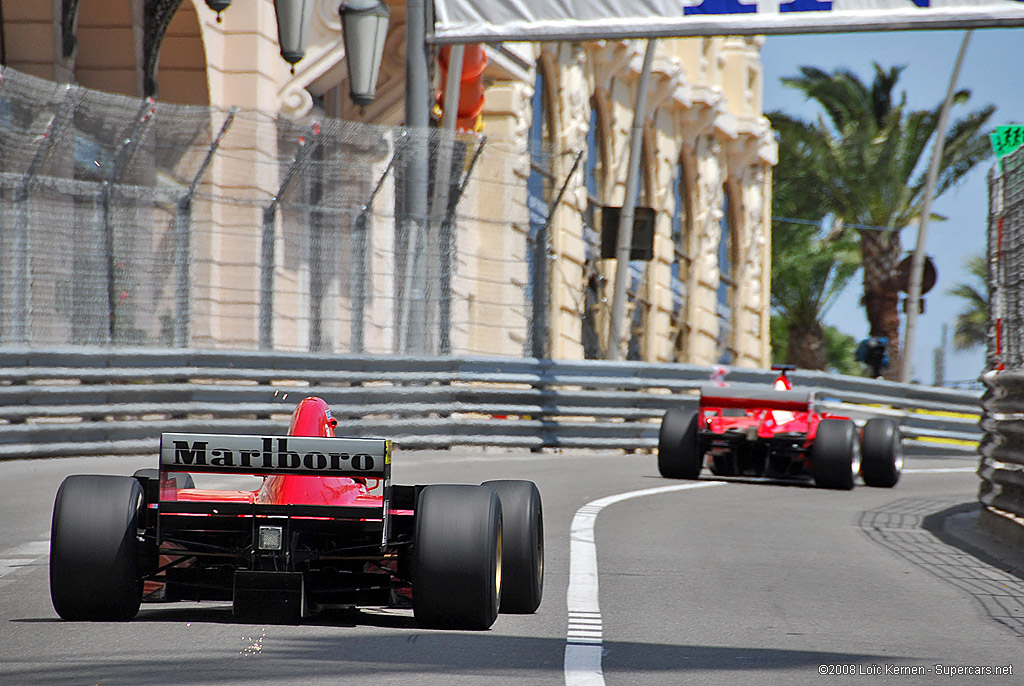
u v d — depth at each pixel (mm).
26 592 26688
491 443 68562
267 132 66625
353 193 67062
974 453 87312
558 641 22734
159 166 59594
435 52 64312
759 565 32906
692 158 143250
